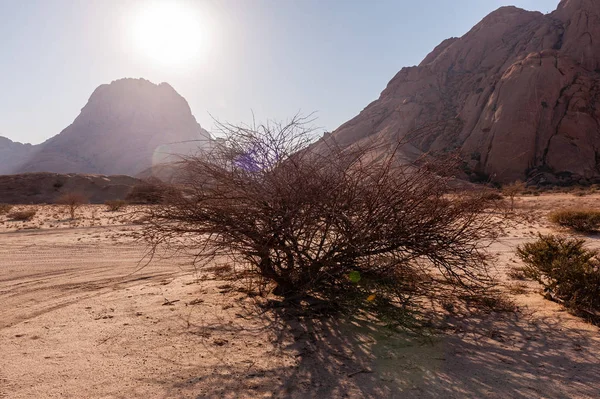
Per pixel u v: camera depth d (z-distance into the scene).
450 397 3.34
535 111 75.69
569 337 4.58
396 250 5.19
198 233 5.26
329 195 4.77
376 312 5.40
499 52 118.69
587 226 15.41
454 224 5.28
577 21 100.56
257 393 3.41
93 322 5.20
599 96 78.25
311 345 4.41
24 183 61.69
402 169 4.99
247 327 4.94
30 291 7.12
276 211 4.82
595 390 3.40
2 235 16.47
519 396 3.33
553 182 68.94
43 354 4.21
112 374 3.75
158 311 5.59
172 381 3.61
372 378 3.67
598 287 5.38
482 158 75.69
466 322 5.11
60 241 14.29
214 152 5.05
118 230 17.73
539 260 6.70
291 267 5.62
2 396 3.36
